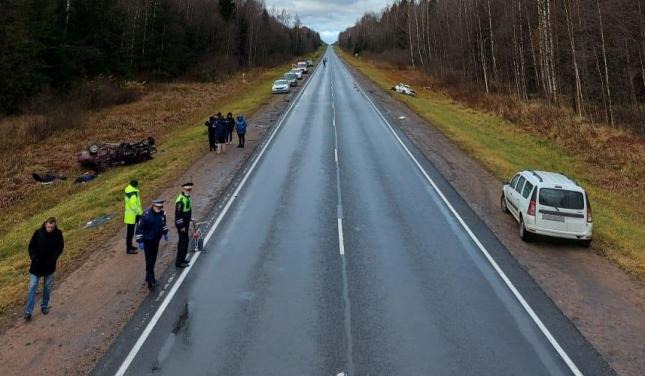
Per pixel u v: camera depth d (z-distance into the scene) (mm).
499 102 45625
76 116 36688
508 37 59656
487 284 10805
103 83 49188
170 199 16828
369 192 17547
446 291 10414
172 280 10852
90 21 54531
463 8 71000
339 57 152125
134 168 23469
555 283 10977
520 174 15055
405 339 8578
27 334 8891
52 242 9516
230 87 61062
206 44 87875
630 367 7973
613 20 38531
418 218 15023
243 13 109625
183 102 47312
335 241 13047
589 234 13000
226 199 16656
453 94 54938
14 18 40125
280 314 9383
